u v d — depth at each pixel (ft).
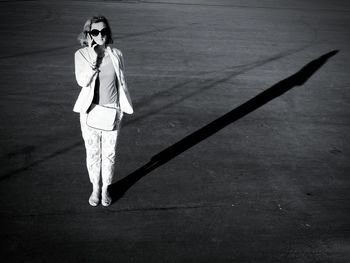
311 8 52.26
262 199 14.64
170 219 13.21
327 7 53.72
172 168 16.14
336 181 16.11
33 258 11.18
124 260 11.35
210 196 14.57
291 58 31.24
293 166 16.96
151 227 12.78
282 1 56.13
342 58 32.14
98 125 11.83
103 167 12.90
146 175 15.53
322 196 15.07
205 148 17.83
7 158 15.81
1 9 38.68
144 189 14.67
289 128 20.27
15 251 11.37
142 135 18.51
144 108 21.11
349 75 28.48
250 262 11.68
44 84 22.95
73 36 32.12
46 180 14.70
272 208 14.17
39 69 25.00
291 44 35.09
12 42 29.45
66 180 14.80
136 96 22.41
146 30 35.50
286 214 13.91
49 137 17.61
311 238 12.86
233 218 13.50
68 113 19.90
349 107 23.25
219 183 15.39
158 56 29.12
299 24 42.78
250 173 16.21
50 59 26.81
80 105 11.86
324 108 22.86
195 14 43.45
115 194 14.26
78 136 17.87
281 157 17.58
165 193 14.55
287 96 24.07
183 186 15.03
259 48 33.19
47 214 12.97
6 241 11.70
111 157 12.69
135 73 25.62
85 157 16.37
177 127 19.51
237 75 26.81
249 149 18.02
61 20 36.55
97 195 13.52
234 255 11.88
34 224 12.48
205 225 13.06
